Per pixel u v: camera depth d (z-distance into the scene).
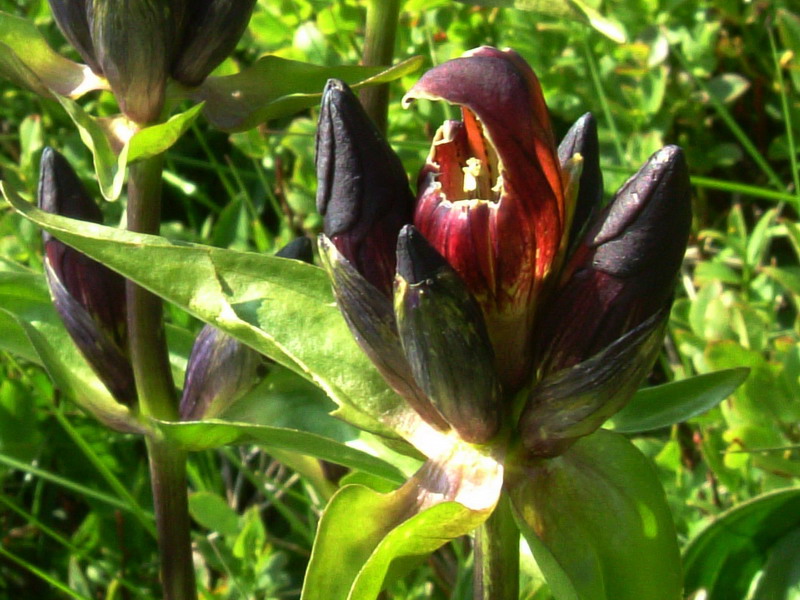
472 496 0.11
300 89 0.15
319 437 0.14
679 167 0.10
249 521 0.18
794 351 0.16
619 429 0.14
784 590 0.15
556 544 0.11
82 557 0.18
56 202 0.15
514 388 0.11
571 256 0.11
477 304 0.10
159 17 0.13
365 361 0.12
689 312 0.20
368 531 0.11
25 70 0.14
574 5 0.15
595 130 0.11
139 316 0.15
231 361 0.15
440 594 0.19
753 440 0.16
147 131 0.13
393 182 0.11
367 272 0.11
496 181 0.10
